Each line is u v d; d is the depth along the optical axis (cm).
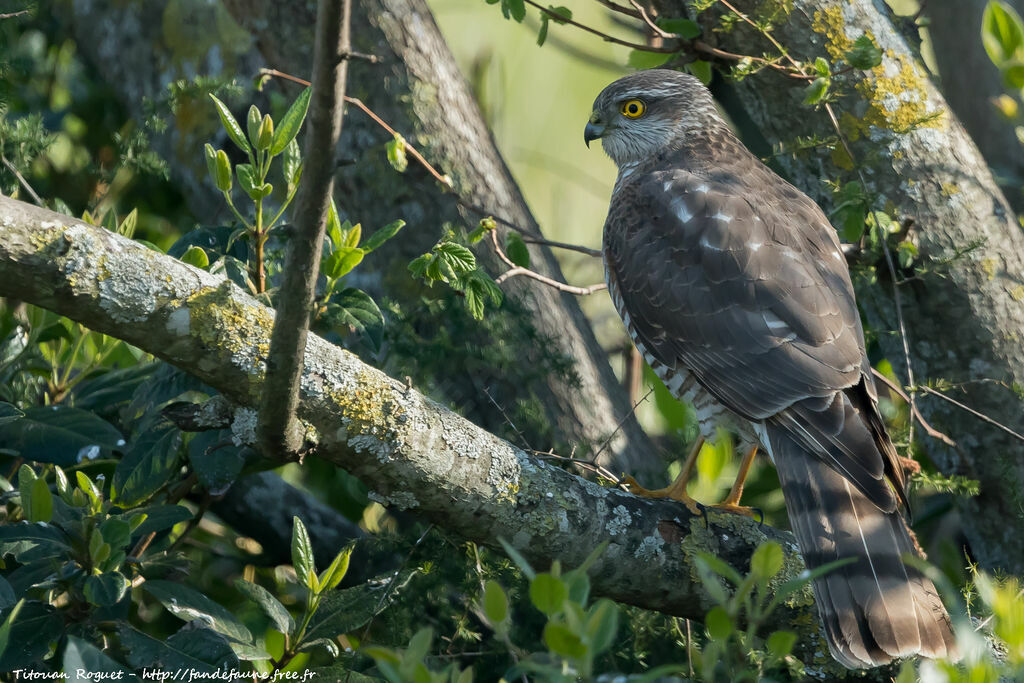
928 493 1010
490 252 934
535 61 1677
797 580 461
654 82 995
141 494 718
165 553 762
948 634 662
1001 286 867
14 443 729
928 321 884
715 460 916
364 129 941
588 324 1000
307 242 519
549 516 680
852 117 870
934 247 864
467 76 1396
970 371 879
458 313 882
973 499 915
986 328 867
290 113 662
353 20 938
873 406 767
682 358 832
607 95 1011
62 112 1071
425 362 862
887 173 867
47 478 790
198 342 599
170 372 738
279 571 920
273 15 955
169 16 991
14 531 636
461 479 660
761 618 469
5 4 961
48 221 572
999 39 888
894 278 824
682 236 852
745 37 883
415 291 930
